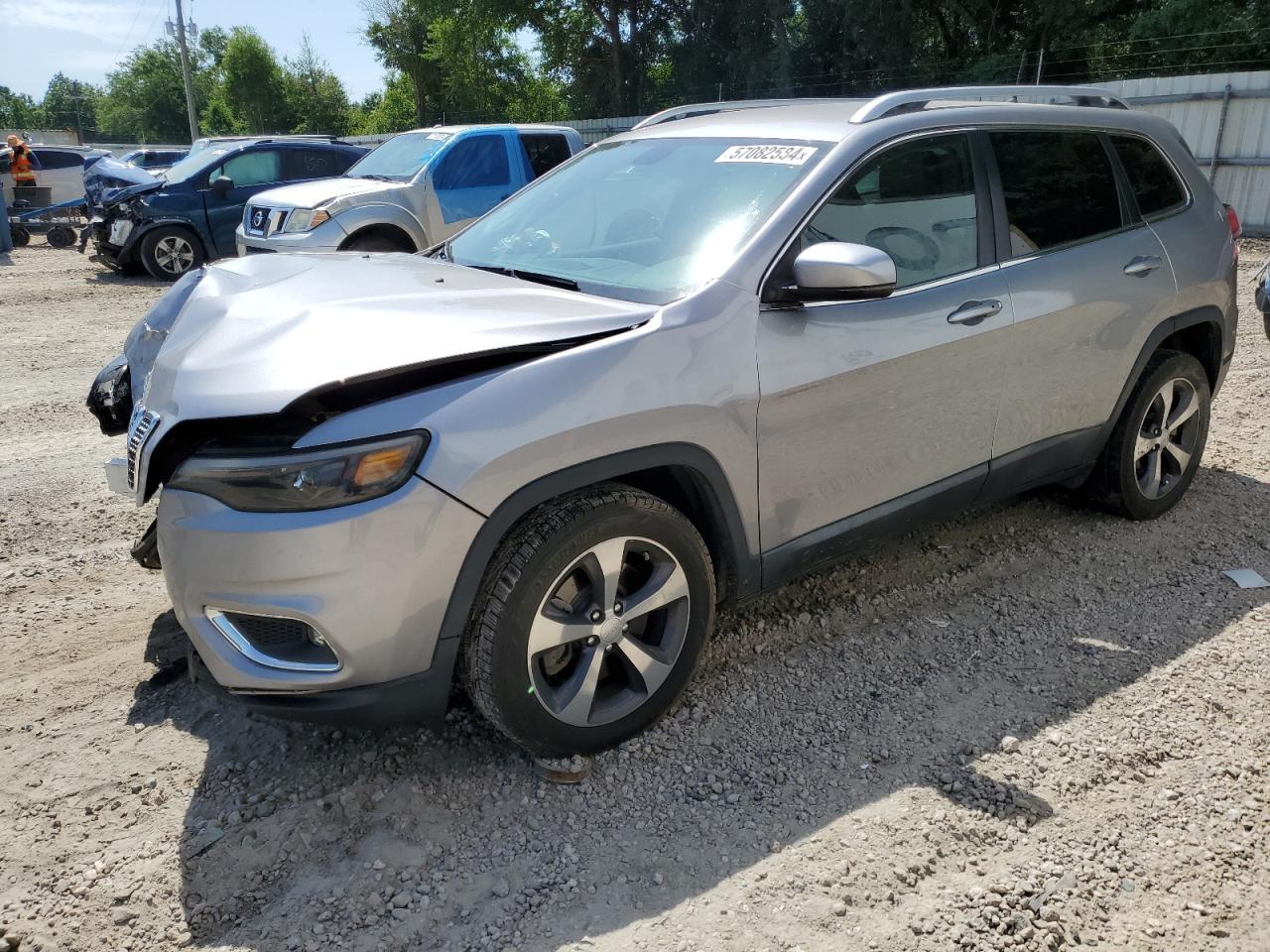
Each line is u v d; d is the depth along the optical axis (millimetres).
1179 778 2781
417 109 48406
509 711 2623
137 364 3178
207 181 13188
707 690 3232
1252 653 3432
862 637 3578
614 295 3076
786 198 3135
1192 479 4691
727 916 2295
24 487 5133
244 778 2822
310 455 2359
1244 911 2320
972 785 2752
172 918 2330
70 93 114688
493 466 2457
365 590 2381
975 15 25047
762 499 3037
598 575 2713
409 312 2711
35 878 2459
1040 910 2312
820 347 3057
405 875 2453
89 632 3670
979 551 4254
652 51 34781
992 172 3670
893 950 2197
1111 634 3588
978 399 3572
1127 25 23844
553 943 2234
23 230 17578
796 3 27656
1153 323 4188
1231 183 16594
